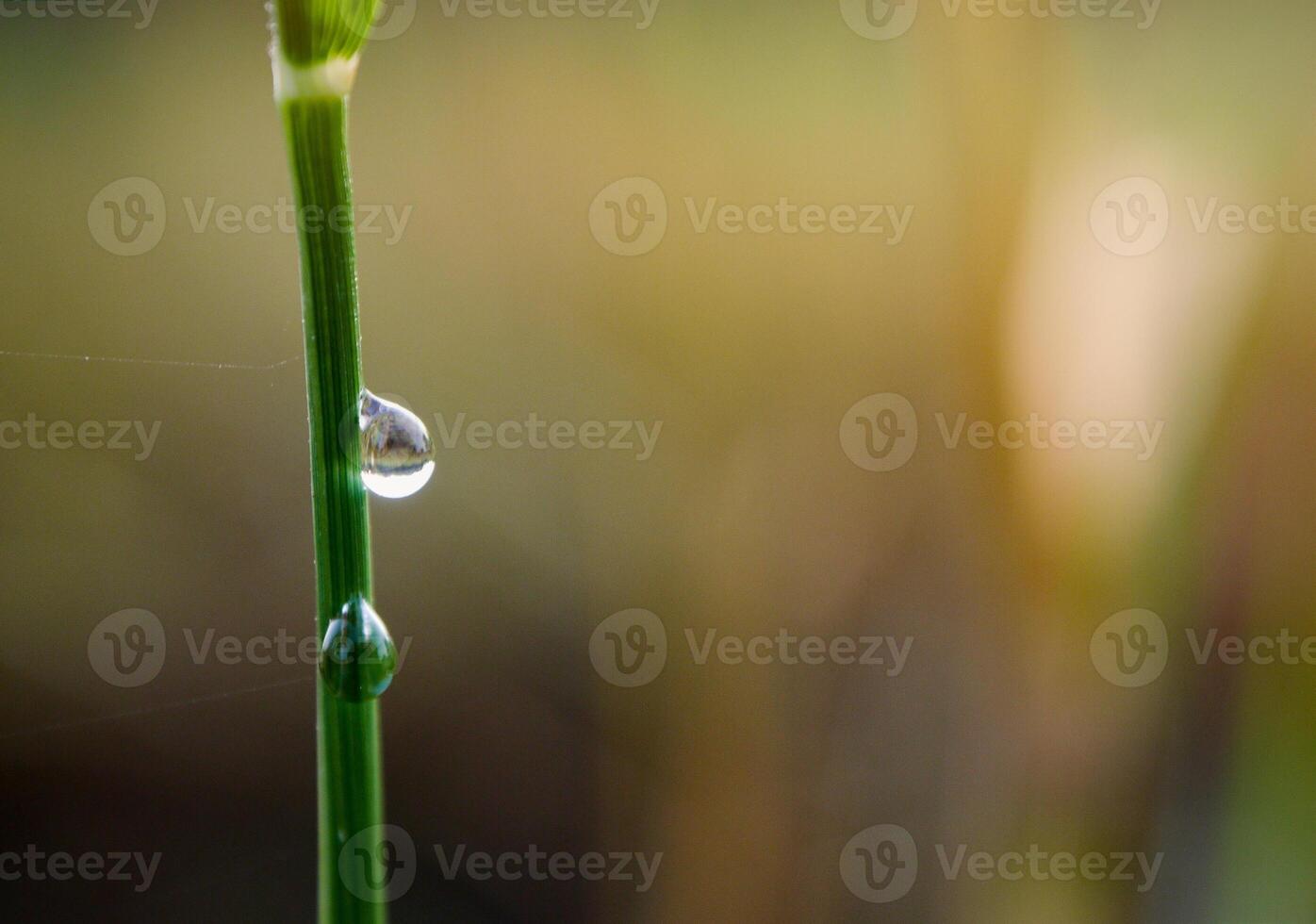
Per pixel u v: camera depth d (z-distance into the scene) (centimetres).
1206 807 22
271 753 30
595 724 30
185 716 30
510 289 32
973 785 25
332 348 18
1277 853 21
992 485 25
